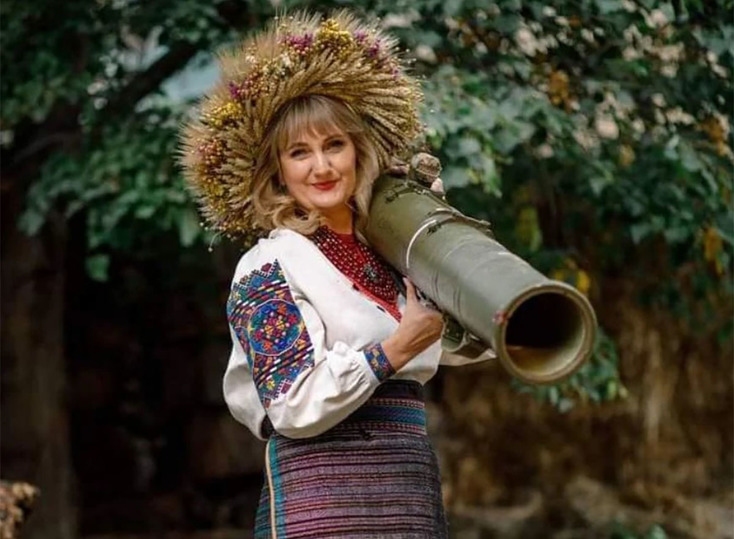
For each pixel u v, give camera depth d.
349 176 3.78
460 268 3.36
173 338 9.29
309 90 3.79
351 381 3.54
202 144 3.89
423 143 4.11
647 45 6.38
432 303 3.59
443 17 6.19
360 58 3.85
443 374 8.95
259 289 3.70
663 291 7.69
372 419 3.72
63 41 6.84
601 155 6.48
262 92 3.77
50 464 8.15
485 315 3.20
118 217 6.43
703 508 8.46
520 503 8.63
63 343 8.66
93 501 9.25
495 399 8.64
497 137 6.02
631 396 8.48
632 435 8.52
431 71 6.36
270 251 3.75
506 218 6.80
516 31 6.02
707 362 8.46
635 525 8.38
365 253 3.84
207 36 6.51
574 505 8.52
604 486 8.60
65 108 7.32
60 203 7.98
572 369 3.19
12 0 6.69
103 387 9.33
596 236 7.54
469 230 3.53
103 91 7.02
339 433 3.70
